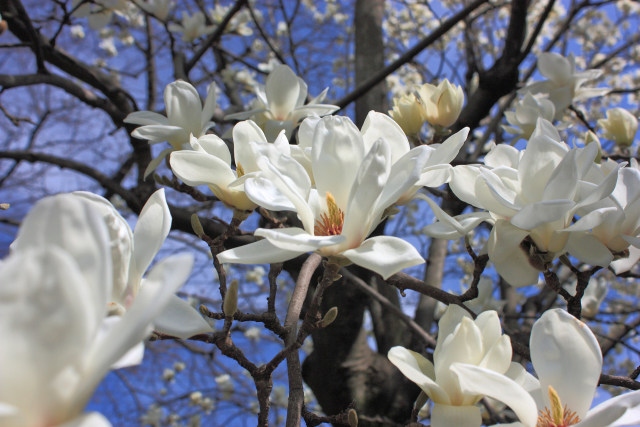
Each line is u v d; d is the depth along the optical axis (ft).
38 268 0.75
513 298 4.14
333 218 1.29
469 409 1.28
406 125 2.26
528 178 1.46
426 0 5.07
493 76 3.42
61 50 3.28
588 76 2.97
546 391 1.28
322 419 1.54
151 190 3.59
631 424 1.10
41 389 0.77
